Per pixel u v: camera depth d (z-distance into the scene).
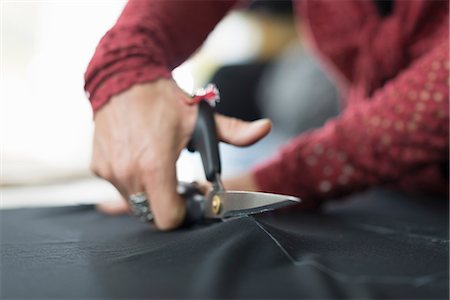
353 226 0.57
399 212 0.73
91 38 2.14
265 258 0.31
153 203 0.51
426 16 0.74
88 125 2.12
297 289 0.26
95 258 0.36
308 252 0.33
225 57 2.01
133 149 0.51
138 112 0.51
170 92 0.52
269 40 1.99
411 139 0.58
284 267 0.30
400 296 0.27
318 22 0.88
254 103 1.80
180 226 0.51
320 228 0.54
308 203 0.67
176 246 0.36
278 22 2.01
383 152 0.59
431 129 0.57
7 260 0.37
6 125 2.04
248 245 0.32
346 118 0.63
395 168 0.60
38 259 0.37
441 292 0.28
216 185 0.47
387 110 0.59
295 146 0.66
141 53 0.53
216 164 0.48
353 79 0.87
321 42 0.88
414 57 0.76
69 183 1.70
